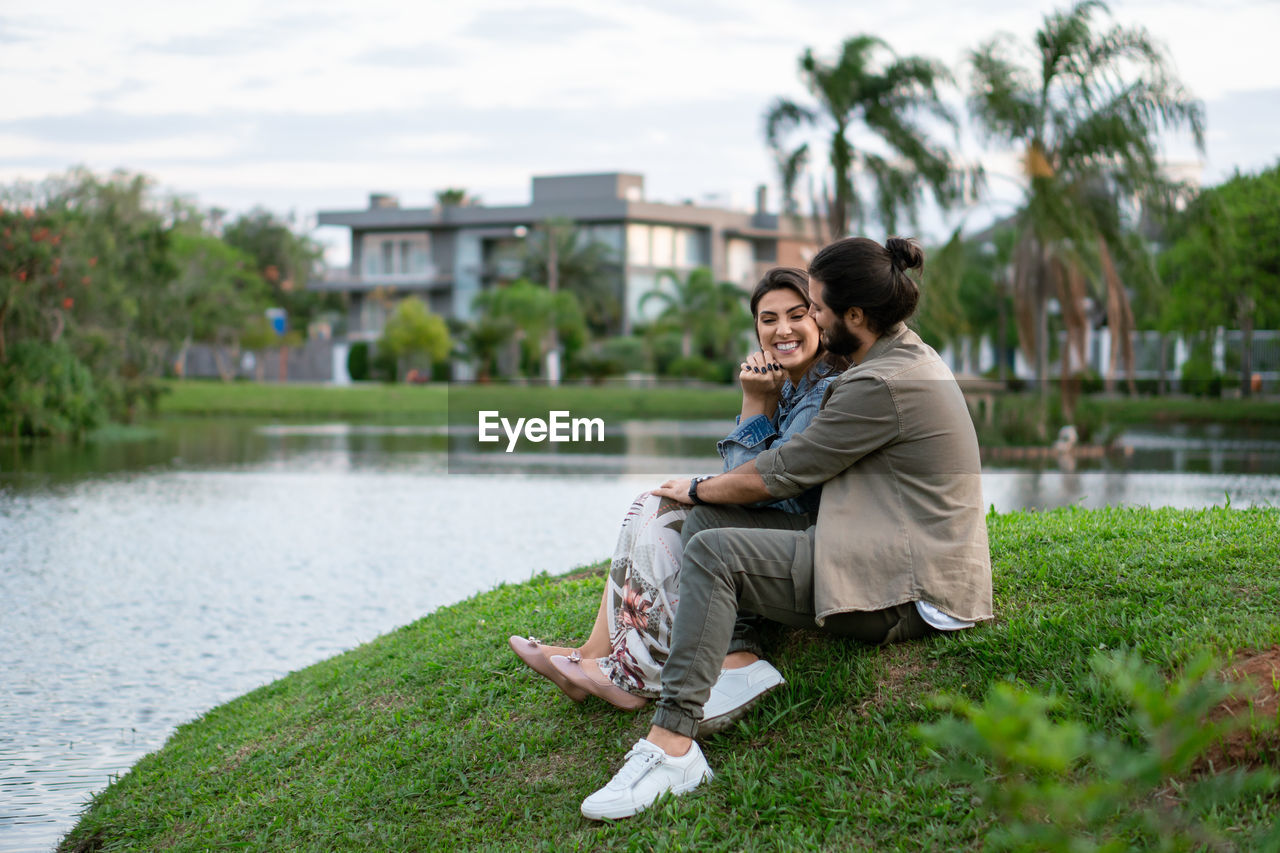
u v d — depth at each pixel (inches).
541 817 136.4
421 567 423.8
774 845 117.3
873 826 115.6
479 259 2613.2
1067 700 121.3
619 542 145.6
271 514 594.6
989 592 136.6
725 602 127.3
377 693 192.2
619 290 2415.1
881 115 951.6
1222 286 1294.3
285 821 154.3
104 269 1304.1
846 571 128.5
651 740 129.6
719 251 2578.7
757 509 139.4
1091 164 856.9
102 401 1326.3
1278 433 1085.8
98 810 181.0
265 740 191.9
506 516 575.8
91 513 602.2
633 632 142.8
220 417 1684.3
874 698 133.6
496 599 238.5
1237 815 101.7
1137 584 145.7
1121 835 101.3
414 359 2378.2
